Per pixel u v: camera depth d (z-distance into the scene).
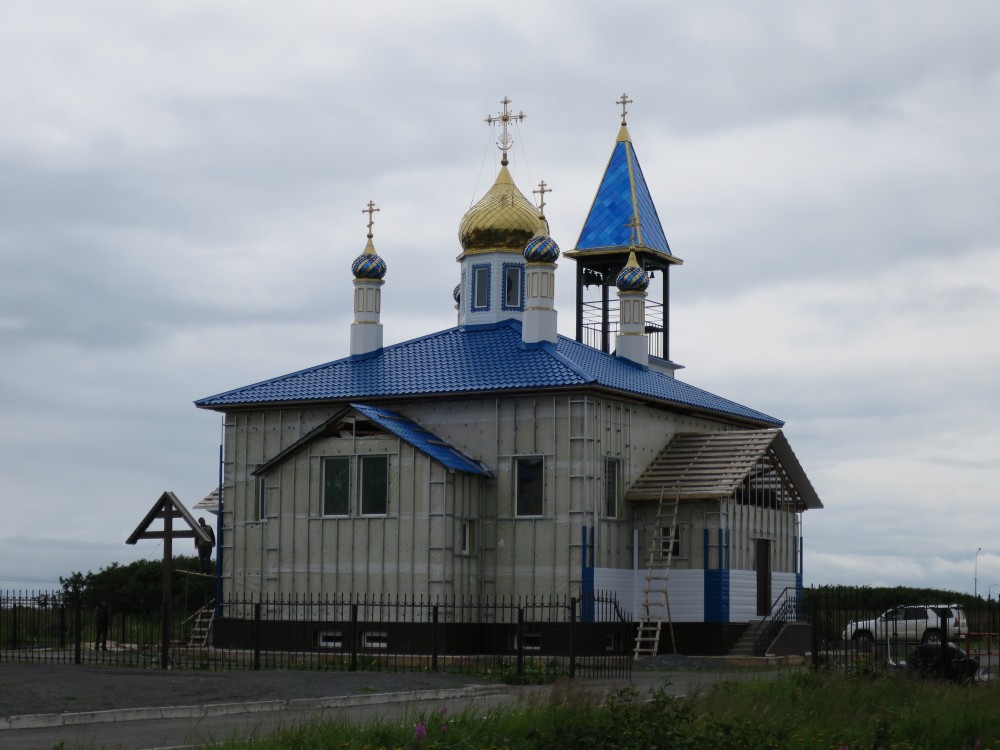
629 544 46.12
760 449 46.94
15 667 32.72
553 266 47.94
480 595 44.50
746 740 20.58
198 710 24.16
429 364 47.84
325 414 46.88
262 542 45.97
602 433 44.81
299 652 42.97
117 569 64.38
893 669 31.05
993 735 23.69
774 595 48.94
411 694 27.84
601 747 20.17
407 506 43.62
